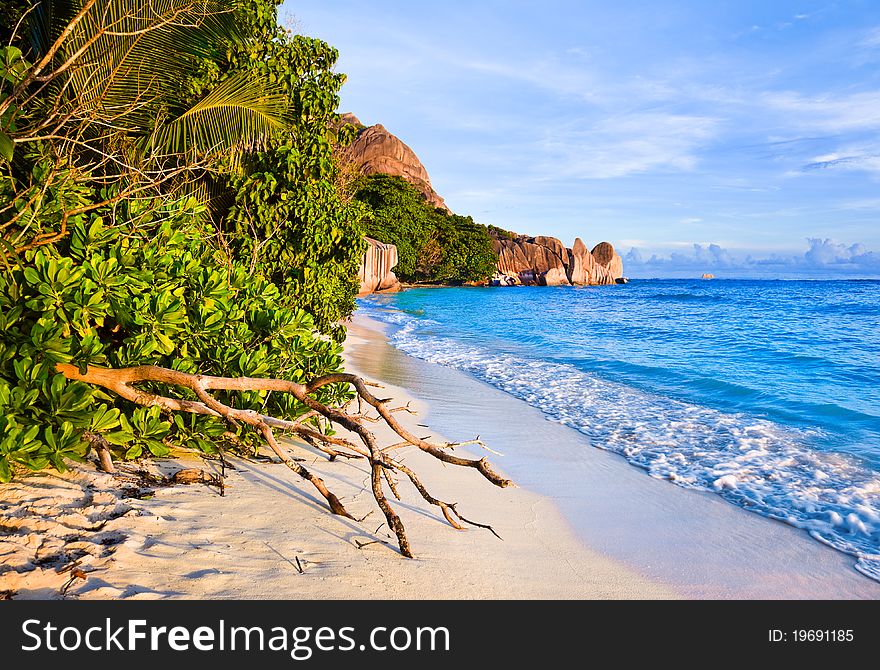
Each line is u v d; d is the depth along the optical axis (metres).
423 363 13.98
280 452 4.37
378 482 4.08
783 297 55.81
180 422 4.91
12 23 7.63
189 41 7.79
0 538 3.20
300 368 6.45
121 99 7.69
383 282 55.69
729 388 10.96
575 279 107.69
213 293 5.54
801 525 4.81
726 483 5.79
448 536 4.18
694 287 96.88
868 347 17.70
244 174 12.06
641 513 5.00
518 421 8.27
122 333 5.17
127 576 3.01
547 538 4.37
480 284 89.62
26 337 4.16
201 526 3.75
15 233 4.92
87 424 3.95
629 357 15.37
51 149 5.87
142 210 6.09
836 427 8.12
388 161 107.12
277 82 12.34
